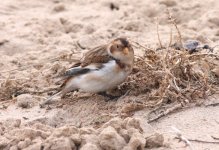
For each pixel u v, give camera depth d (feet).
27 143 34.04
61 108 40.63
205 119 37.11
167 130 36.04
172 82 40.19
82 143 33.73
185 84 40.78
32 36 53.72
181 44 44.29
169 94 39.29
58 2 62.39
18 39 53.21
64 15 58.44
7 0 62.64
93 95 41.57
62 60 47.16
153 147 33.99
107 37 53.26
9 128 37.04
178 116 37.60
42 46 51.96
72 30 55.77
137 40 51.88
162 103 39.01
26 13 59.57
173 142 34.45
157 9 57.82
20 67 48.14
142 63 42.22
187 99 38.99
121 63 39.40
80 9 59.93
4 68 48.14
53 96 41.01
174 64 41.34
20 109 41.16
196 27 54.49
